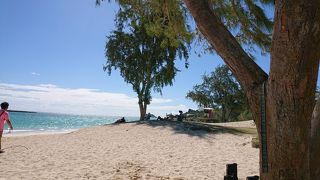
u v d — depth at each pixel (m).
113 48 33.50
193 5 3.97
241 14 7.71
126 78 33.97
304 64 3.19
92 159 12.13
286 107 3.30
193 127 24.91
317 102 3.92
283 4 3.23
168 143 17.83
